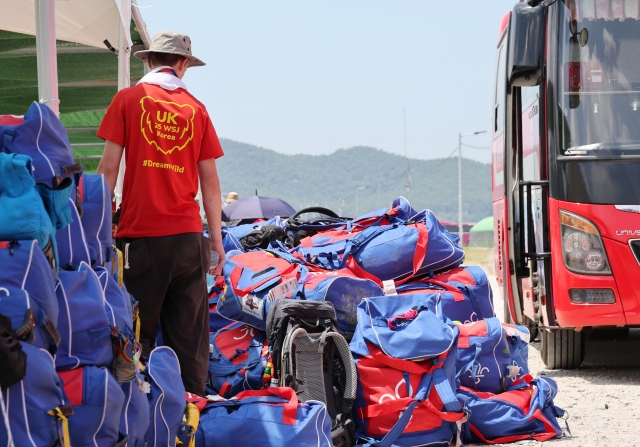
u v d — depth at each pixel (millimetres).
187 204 4910
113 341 3320
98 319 3240
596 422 5977
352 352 5062
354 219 7715
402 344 4988
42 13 5152
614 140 7641
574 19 7977
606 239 7465
